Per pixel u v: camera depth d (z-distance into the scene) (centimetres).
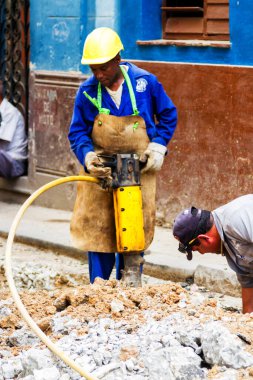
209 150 1058
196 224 619
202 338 560
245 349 559
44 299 699
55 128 1229
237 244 614
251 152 1020
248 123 1018
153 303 644
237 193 1039
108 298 649
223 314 622
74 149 761
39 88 1245
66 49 1200
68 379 549
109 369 546
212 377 532
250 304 656
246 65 1016
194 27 1098
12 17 1304
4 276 970
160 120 767
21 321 660
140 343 577
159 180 1112
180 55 1077
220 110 1041
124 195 740
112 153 756
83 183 784
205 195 1070
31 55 1253
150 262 964
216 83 1040
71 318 638
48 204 1254
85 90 754
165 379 533
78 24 1177
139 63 1113
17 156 1277
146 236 779
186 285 929
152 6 1115
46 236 1096
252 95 1010
